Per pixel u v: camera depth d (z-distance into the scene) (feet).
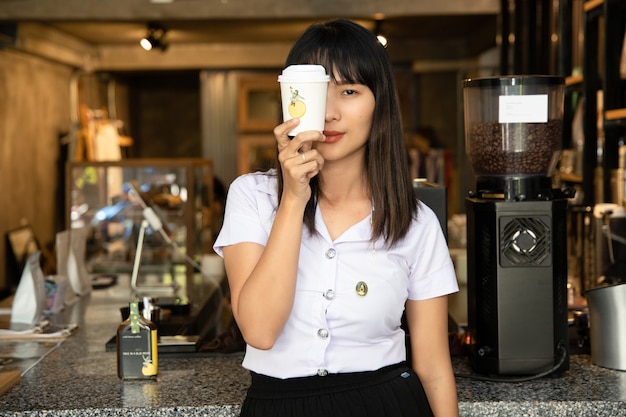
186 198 14.29
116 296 11.89
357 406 4.78
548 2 14.94
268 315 4.45
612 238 9.74
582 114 11.75
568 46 12.80
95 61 28.53
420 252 5.12
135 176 14.43
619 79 10.37
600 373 6.85
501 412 6.12
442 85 28.68
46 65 26.14
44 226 26.21
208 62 28.30
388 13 20.62
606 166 10.44
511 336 6.66
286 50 28.12
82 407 6.12
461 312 9.98
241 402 6.20
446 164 25.34
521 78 6.65
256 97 29.07
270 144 29.14
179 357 7.61
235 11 20.65
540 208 6.63
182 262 14.42
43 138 26.02
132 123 36.11
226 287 12.89
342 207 4.94
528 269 6.64
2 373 6.80
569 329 8.12
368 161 4.92
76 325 9.34
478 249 6.81
